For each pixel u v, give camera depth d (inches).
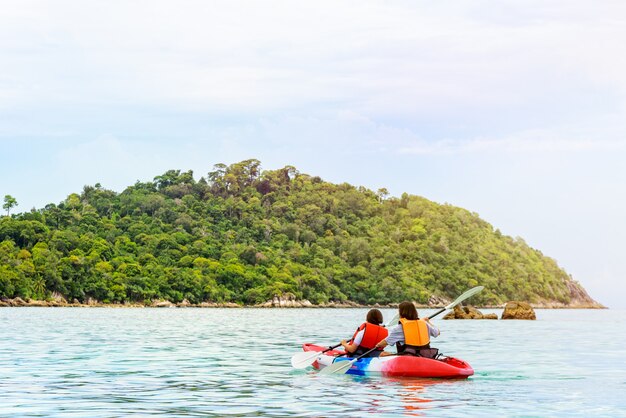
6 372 717.9
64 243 7475.4
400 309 709.9
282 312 5039.4
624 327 2166.6
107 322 2311.8
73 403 525.7
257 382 645.9
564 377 701.3
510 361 892.6
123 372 723.4
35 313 3639.3
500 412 491.5
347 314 4443.9
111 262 7490.2
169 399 545.6
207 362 838.5
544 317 4205.2
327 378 673.0
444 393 577.3
